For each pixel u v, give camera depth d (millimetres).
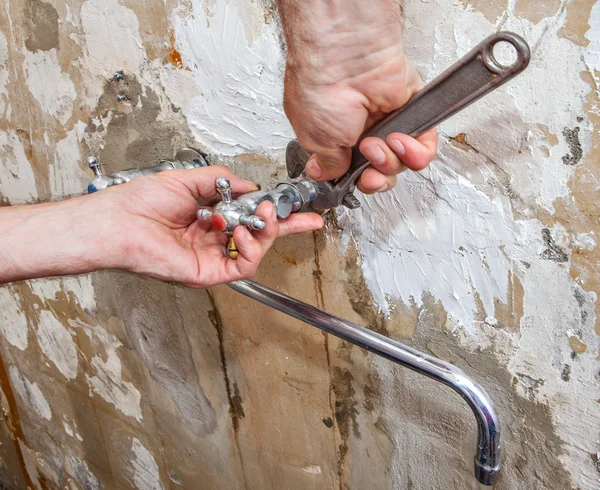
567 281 434
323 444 732
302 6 290
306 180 463
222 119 585
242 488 912
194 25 553
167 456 1031
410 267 529
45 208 532
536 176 417
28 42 722
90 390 1109
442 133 451
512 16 380
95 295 927
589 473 486
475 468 462
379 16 289
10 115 827
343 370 649
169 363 881
